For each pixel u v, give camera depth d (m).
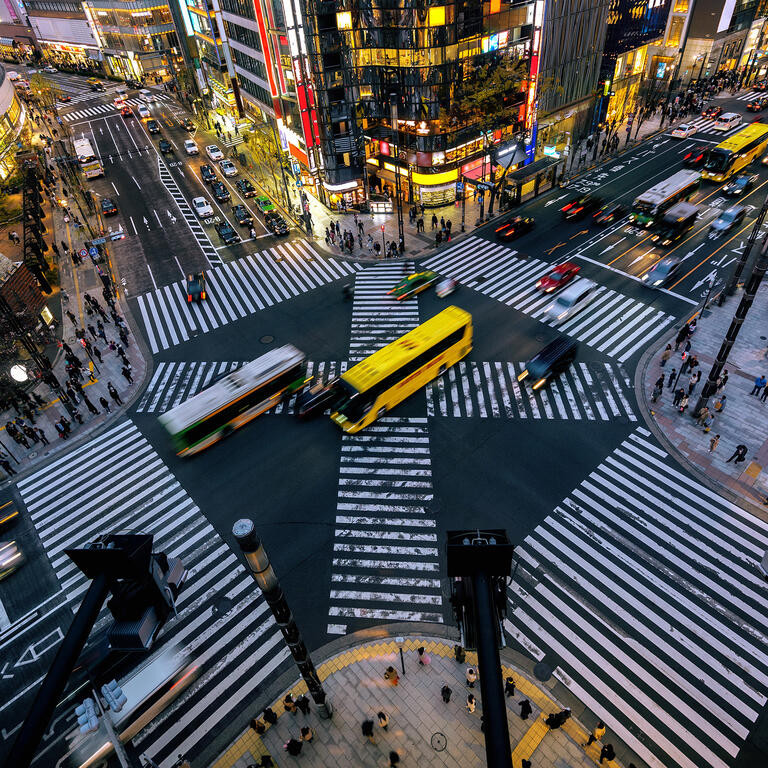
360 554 25.36
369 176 58.50
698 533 25.06
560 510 26.44
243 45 61.94
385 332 39.28
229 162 67.75
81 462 31.83
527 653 21.41
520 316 39.59
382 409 31.94
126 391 36.59
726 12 70.44
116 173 71.38
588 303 40.06
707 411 30.08
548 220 51.84
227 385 31.97
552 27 52.41
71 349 40.88
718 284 40.62
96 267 51.41
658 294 40.41
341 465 29.72
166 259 51.50
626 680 20.45
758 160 59.16
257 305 43.84
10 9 145.50
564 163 58.22
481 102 50.38
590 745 18.84
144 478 30.31
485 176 56.59
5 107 78.62
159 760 19.45
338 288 44.91
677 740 18.92
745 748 18.62
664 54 77.44
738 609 22.28
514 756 18.69
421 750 19.06
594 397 32.53
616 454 29.05
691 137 65.50
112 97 106.88
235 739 19.84
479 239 49.84
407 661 21.59
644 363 34.59
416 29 44.59
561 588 23.34
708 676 20.41
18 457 32.69
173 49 111.31
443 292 42.34
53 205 65.50
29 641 23.58
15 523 28.77
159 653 22.36
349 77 49.16
